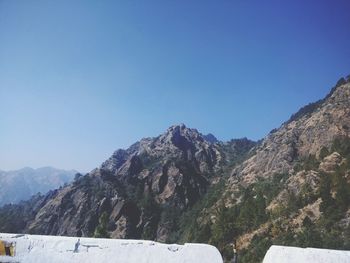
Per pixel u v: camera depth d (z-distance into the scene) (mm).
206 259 16516
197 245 17000
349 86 167250
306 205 95438
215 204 154250
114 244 17328
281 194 112375
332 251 15781
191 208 194875
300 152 154875
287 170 148875
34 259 17078
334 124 147375
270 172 156250
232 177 183625
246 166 182625
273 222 96688
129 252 17000
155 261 16594
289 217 93875
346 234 71500
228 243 102188
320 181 100625
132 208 187875
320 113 166625
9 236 17844
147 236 170750
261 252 80688
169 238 169375
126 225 176625
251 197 125812
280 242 79500
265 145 192125
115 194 193625
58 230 186875
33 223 194250
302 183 109625
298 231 83562
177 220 186125
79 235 179875
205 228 116625
